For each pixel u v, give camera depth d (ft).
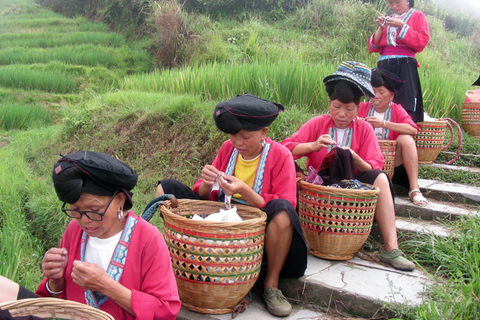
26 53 52.08
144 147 19.67
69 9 74.13
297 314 8.93
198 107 19.71
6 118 32.01
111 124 21.74
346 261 10.53
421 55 36.17
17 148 24.44
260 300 9.38
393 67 15.83
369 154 11.12
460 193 13.83
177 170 17.72
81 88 44.47
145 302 5.88
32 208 15.90
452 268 9.59
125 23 60.75
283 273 9.39
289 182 9.16
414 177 13.64
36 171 21.09
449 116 22.56
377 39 16.34
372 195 9.77
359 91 10.46
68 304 5.29
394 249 10.32
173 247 8.21
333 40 38.06
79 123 23.16
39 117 34.27
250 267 8.16
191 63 39.88
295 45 41.06
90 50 52.65
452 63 42.06
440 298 8.33
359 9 37.91
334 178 10.55
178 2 51.83
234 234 7.81
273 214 8.75
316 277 9.55
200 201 9.43
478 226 10.77
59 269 6.07
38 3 84.23
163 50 43.45
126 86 28.48
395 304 8.38
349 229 9.93
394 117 14.16
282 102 20.24
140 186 17.21
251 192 8.87
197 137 18.61
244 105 8.46
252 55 38.50
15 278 9.99
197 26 44.14
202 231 7.81
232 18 50.47
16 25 66.90
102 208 5.77
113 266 6.08
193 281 8.09
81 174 5.56
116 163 5.82
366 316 8.68
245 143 8.87
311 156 11.63
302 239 8.95
